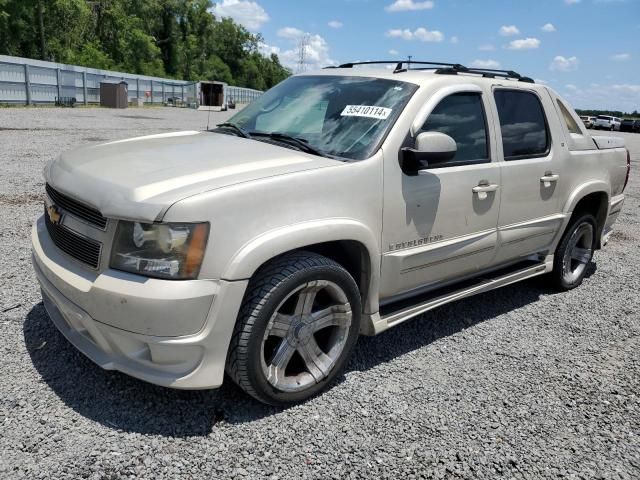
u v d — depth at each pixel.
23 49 51.03
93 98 37.72
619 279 5.72
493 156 3.91
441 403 3.11
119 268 2.53
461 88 3.71
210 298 2.49
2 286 4.21
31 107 29.83
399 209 3.26
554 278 5.07
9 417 2.66
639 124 52.44
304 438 2.70
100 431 2.62
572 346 4.01
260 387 2.76
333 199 2.93
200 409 2.86
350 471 2.50
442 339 3.98
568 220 4.76
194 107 44.47
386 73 3.79
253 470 2.45
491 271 4.32
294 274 2.74
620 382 3.52
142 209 2.42
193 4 88.94
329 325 3.06
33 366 3.13
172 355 2.51
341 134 3.37
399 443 2.73
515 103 4.21
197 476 2.38
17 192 7.48
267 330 2.71
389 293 3.40
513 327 4.29
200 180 2.63
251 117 3.98
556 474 2.61
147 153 3.11
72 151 3.42
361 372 3.40
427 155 3.20
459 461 2.64
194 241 2.46
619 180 5.49
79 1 54.44
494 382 3.40
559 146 4.55
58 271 2.76
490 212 3.91
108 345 2.63
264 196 2.65
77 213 2.77
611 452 2.80
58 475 2.31
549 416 3.07
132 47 66.19
